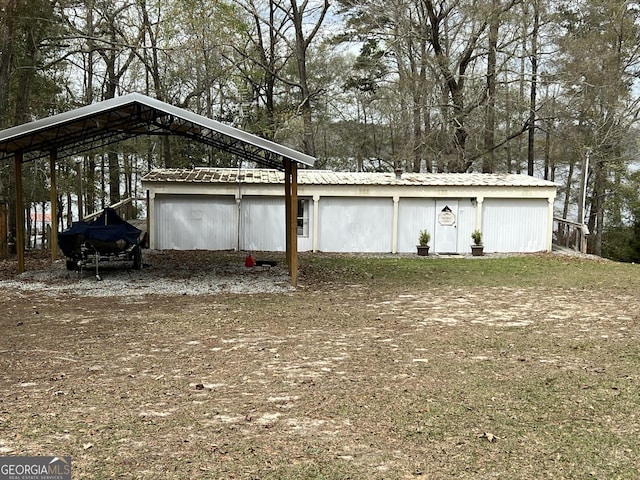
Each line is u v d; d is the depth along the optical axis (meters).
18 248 13.41
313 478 3.53
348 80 30.19
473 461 3.77
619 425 4.39
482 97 24.72
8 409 4.72
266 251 19.61
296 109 27.09
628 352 6.66
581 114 24.66
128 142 28.19
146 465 3.70
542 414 4.63
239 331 7.79
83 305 9.72
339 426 4.38
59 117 10.98
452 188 19.67
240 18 26.14
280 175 20.47
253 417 4.57
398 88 25.44
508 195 19.83
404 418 4.54
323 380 5.56
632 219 27.91
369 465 3.71
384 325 8.21
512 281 13.07
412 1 24.42
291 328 7.99
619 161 26.42
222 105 30.09
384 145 35.53
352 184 19.39
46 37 17.53
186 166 30.08
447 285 12.41
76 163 22.36
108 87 26.52
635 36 24.09
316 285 12.28
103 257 13.61
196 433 4.23
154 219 19.34
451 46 24.86
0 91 16.30
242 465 3.71
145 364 6.12
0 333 7.59
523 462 3.75
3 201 16.91
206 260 16.70
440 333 7.67
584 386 5.36
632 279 13.48
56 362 6.19
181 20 21.91
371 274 14.20
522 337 7.43
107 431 4.26
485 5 22.75
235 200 19.59
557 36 23.36
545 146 30.72
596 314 9.10
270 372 5.83
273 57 29.34
